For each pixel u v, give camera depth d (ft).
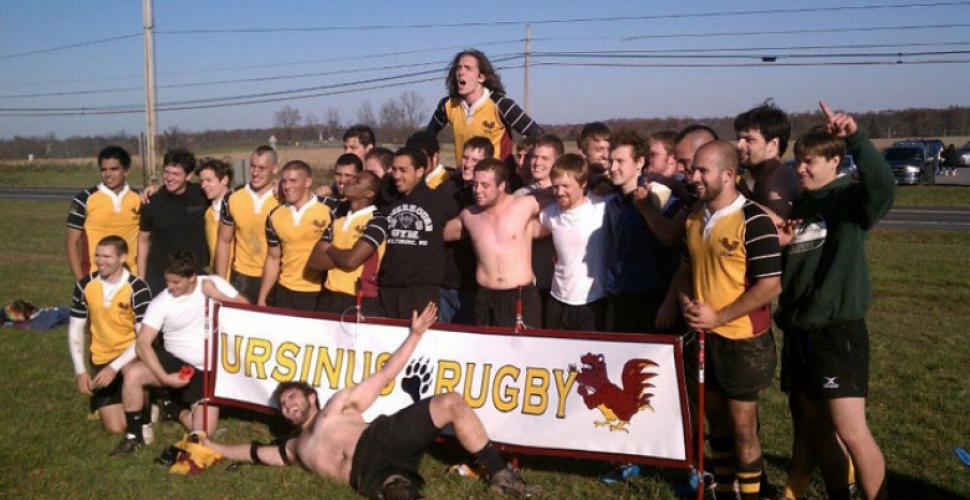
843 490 15.81
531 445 17.87
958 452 18.86
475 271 22.18
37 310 35.50
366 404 17.95
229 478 17.84
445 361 18.72
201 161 25.64
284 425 21.76
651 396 16.79
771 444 20.20
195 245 25.89
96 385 20.12
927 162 120.78
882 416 22.12
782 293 15.33
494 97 24.50
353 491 16.79
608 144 20.15
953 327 34.22
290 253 22.25
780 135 16.65
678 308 17.25
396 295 21.08
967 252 59.26
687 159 17.92
